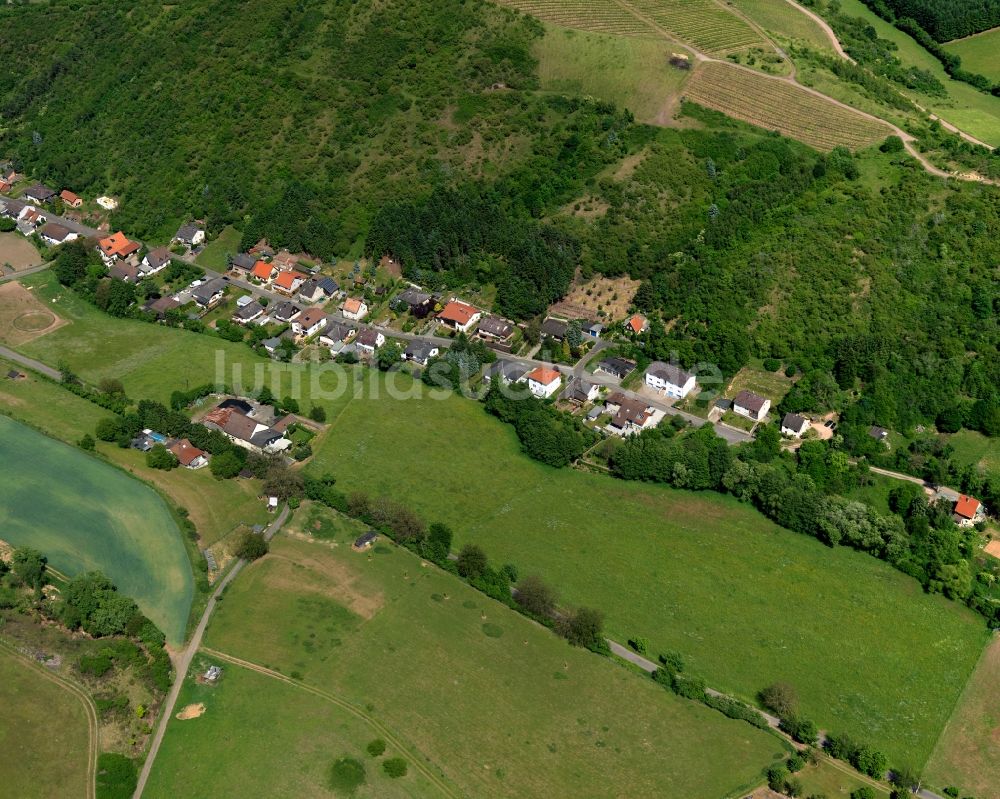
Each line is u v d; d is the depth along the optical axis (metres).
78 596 139.12
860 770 124.81
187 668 135.62
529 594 143.75
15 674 132.38
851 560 157.00
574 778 122.12
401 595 147.00
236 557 153.38
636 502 167.25
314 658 136.62
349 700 130.88
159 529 158.38
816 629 144.75
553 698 132.12
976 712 133.88
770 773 123.06
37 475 168.75
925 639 143.88
